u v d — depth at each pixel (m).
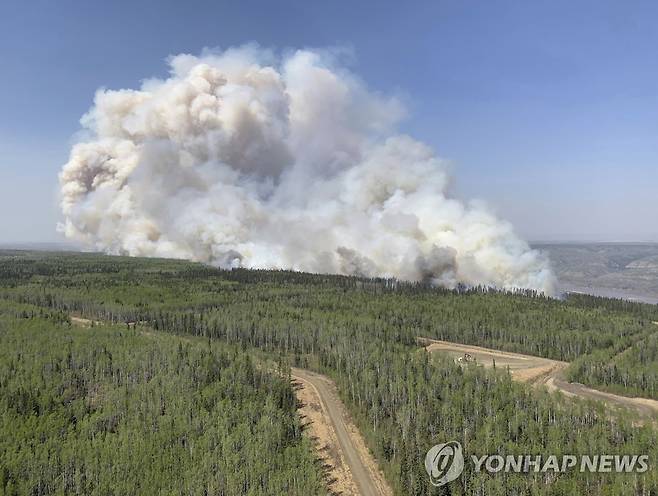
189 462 111.56
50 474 107.25
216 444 118.19
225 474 106.38
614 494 98.06
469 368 164.25
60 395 141.12
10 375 147.62
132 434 120.94
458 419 123.75
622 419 126.75
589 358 190.25
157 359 161.88
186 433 122.06
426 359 165.75
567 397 156.50
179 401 134.00
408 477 107.38
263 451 114.38
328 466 120.62
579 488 100.50
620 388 169.62
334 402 156.00
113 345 175.50
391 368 158.12
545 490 99.44
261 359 183.50
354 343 188.62
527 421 123.75
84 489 104.19
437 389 143.12
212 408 134.88
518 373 185.38
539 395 144.88
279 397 148.25
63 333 190.75
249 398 141.12
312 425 140.88
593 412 134.50
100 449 114.81
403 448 116.62
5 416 124.88
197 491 102.25
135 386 146.12
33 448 116.69
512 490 101.00
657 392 163.50
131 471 107.12
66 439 120.81
